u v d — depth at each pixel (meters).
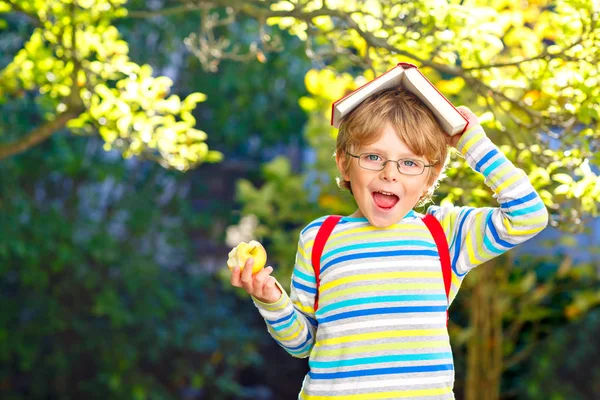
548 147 3.46
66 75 4.52
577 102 3.34
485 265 5.56
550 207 3.55
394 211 2.22
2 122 7.57
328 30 3.93
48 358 8.34
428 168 2.24
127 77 5.00
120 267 8.40
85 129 4.92
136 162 9.05
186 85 8.94
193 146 4.70
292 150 10.46
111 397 8.44
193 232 10.19
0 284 8.24
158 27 8.38
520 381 6.95
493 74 3.69
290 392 10.07
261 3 4.36
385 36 3.77
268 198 6.34
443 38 3.53
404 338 2.16
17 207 7.72
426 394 2.13
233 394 9.65
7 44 7.93
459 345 6.17
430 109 2.26
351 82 5.29
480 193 3.53
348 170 2.28
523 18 4.49
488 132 4.36
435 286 2.21
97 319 8.42
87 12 4.28
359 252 2.24
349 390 2.14
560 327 6.98
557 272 6.10
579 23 3.33
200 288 9.19
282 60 8.23
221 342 8.84
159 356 8.74
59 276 8.31
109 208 8.77
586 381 7.08
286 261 6.23
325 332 2.22
